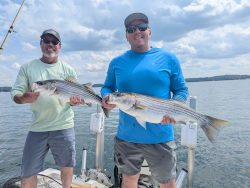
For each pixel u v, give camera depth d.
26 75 2.89
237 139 7.00
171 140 2.47
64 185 2.98
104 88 2.86
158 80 2.41
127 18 2.56
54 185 3.21
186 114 2.45
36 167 2.84
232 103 18.66
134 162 2.53
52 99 2.83
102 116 3.57
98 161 3.62
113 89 2.94
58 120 2.91
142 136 2.41
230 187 3.99
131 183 2.59
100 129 3.53
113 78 2.83
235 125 9.22
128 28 2.48
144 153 2.46
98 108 3.55
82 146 6.32
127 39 2.66
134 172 2.55
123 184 2.64
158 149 2.40
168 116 2.35
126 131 2.49
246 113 12.62
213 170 4.73
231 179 4.30
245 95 28.17
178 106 2.42
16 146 6.70
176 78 2.56
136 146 2.46
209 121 2.41
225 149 6.05
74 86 2.91
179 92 2.58
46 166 5.07
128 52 2.64
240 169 4.73
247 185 4.04
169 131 2.46
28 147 2.81
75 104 2.90
